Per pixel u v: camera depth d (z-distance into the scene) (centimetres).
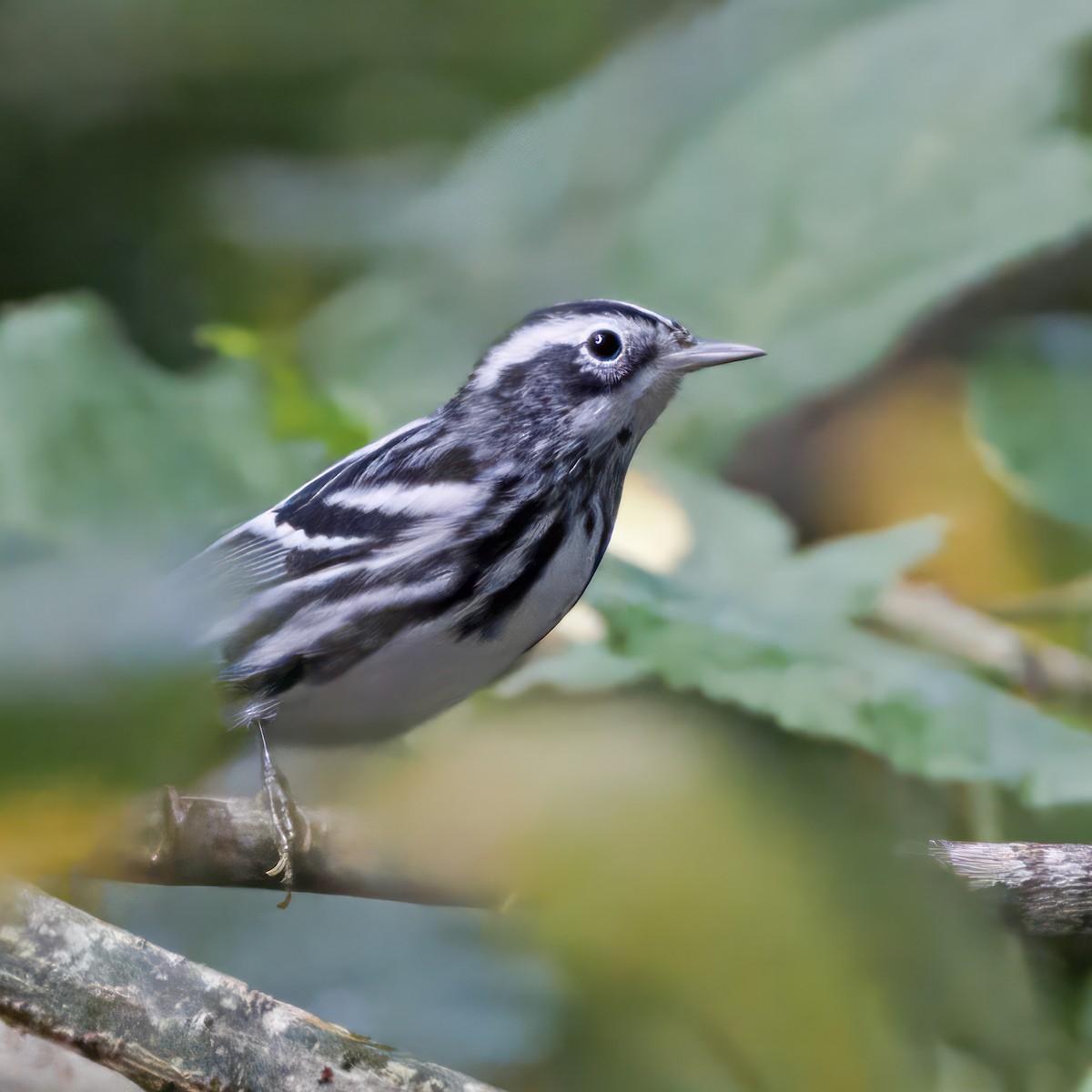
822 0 325
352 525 311
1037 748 311
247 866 307
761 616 313
